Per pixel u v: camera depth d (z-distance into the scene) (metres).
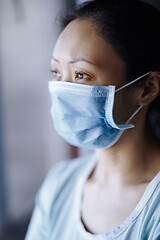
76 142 0.95
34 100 2.07
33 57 2.01
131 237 0.84
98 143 0.92
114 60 0.86
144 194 0.85
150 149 0.94
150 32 0.89
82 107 0.90
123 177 0.95
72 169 1.13
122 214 0.90
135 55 0.87
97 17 0.86
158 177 0.85
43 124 2.12
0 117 1.76
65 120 0.93
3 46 1.78
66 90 0.90
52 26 1.90
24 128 2.03
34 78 2.04
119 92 0.88
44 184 1.17
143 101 0.91
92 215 0.96
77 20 0.90
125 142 0.92
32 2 1.91
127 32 0.85
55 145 2.13
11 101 1.89
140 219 0.84
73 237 0.95
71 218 1.00
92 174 1.08
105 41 0.85
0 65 1.75
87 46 0.84
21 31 1.90
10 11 1.81
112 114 0.86
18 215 1.96
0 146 1.77
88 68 0.85
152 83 0.92
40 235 1.08
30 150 2.09
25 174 2.06
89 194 1.02
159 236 0.76
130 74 0.88
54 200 1.07
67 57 0.86
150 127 0.99
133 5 0.89
